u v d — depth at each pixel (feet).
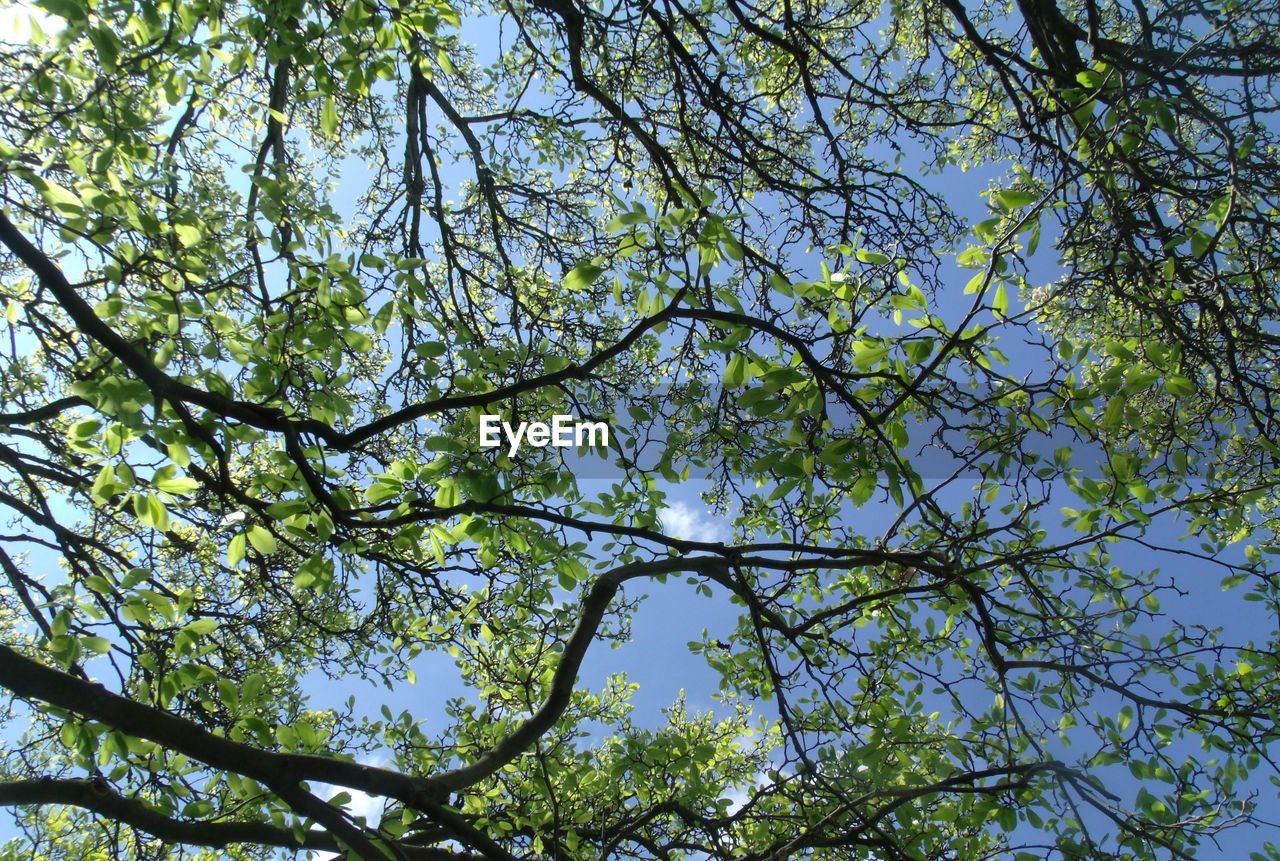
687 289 10.60
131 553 21.62
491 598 18.43
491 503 11.64
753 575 15.49
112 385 9.48
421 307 20.29
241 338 12.17
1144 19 12.96
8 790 10.62
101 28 12.42
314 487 11.16
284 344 11.82
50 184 10.81
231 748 10.25
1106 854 10.52
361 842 10.19
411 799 11.18
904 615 16.49
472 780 12.25
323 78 15.07
